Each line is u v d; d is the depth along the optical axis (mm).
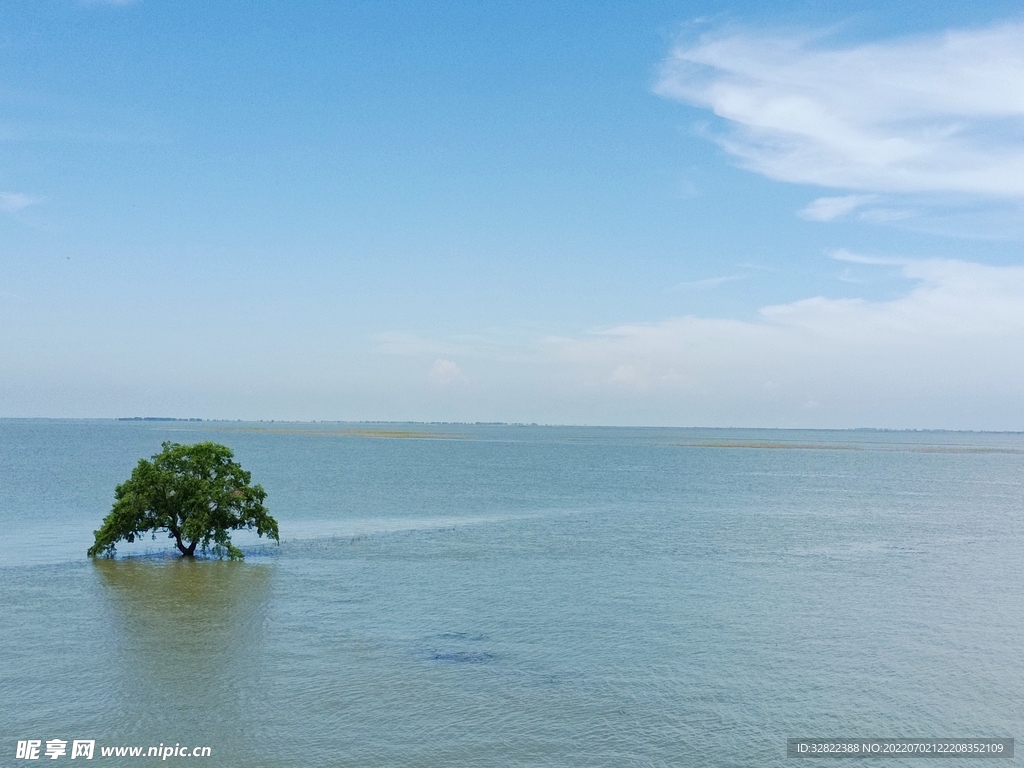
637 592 54531
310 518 92438
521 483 144750
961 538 84062
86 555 65562
